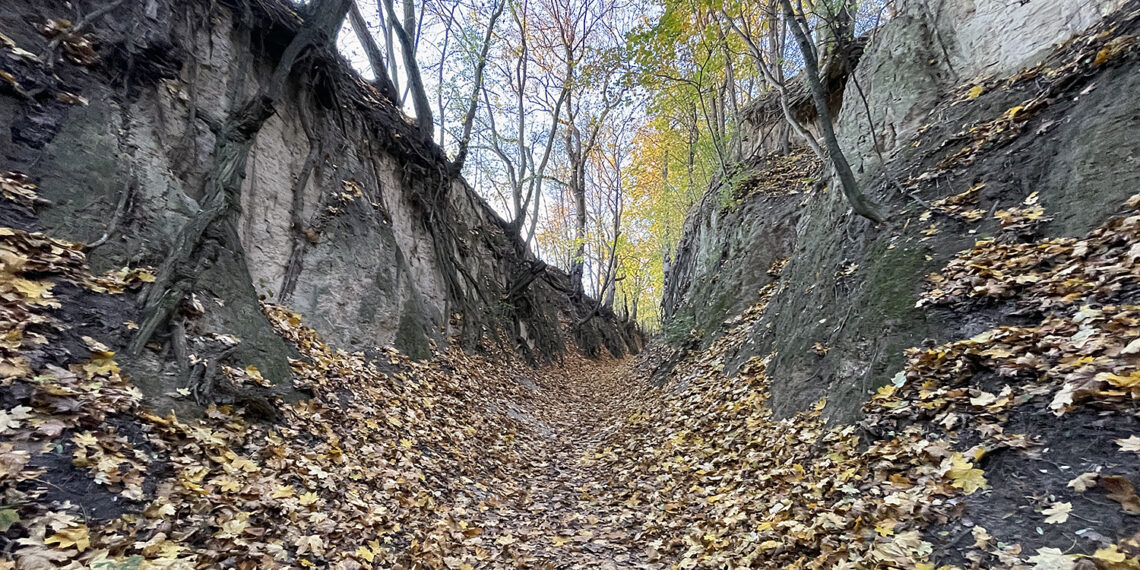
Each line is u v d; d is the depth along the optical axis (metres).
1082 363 3.33
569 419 11.91
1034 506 2.81
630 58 9.66
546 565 4.27
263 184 7.89
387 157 12.15
